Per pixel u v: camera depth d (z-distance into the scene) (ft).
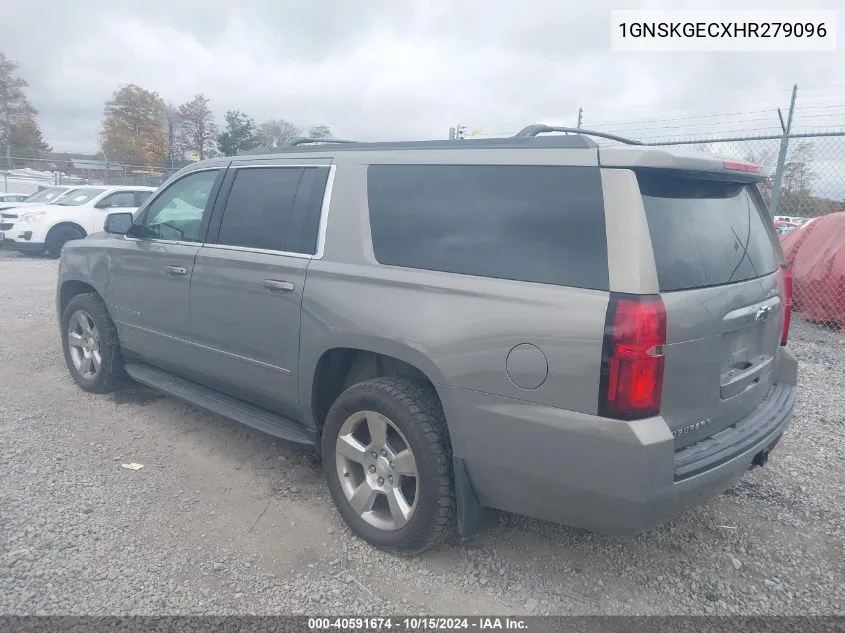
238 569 10.43
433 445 10.06
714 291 9.36
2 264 45.11
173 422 16.20
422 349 9.94
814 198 29.81
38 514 11.67
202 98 203.92
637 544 11.51
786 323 12.28
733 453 9.48
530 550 11.25
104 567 10.29
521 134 11.86
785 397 11.73
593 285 8.69
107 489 12.75
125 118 200.13
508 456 9.32
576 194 9.14
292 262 12.12
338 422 11.30
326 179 12.26
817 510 12.72
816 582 10.55
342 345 11.10
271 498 12.71
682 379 8.83
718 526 12.12
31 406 16.87
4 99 187.11
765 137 27.76
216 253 13.66
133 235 16.02
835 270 27.53
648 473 8.34
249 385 13.33
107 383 17.48
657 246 8.73
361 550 11.08
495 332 9.27
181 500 12.48
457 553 11.07
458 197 10.37
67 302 19.06
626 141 12.66
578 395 8.63
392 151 11.55
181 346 14.79
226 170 14.38
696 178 9.79
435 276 10.16
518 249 9.50
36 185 95.09
